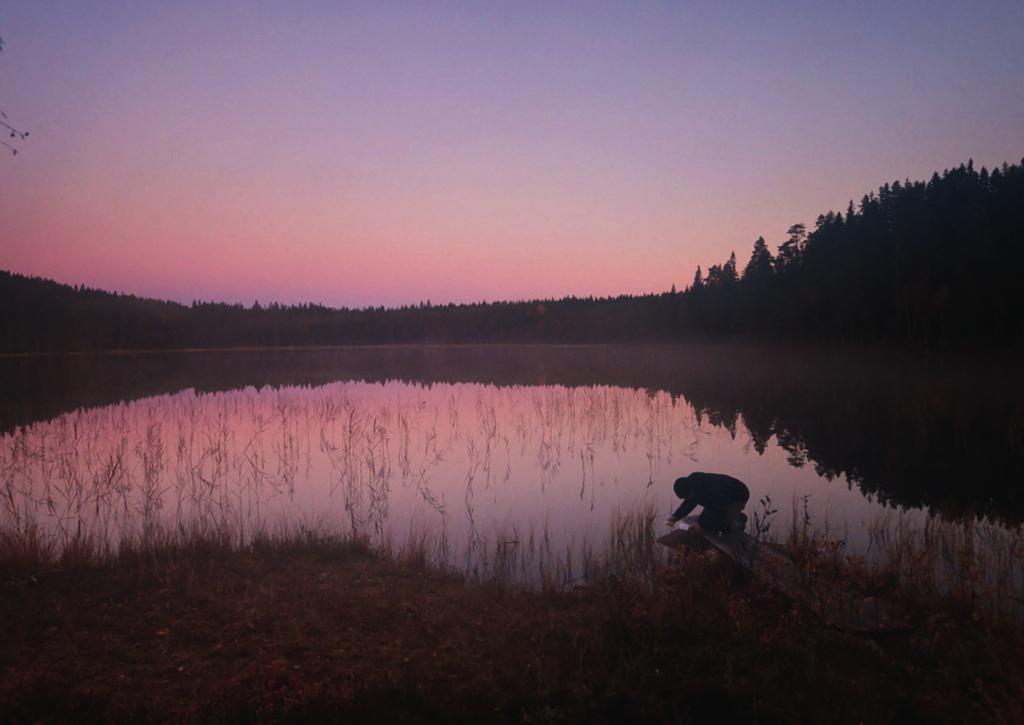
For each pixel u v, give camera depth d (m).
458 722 4.32
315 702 4.46
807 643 5.66
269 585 7.44
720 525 9.15
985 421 24.88
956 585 7.43
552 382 46.03
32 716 4.29
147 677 5.07
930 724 4.43
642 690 4.72
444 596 7.23
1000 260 52.34
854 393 36.66
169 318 139.75
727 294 91.38
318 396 35.34
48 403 31.73
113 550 9.29
